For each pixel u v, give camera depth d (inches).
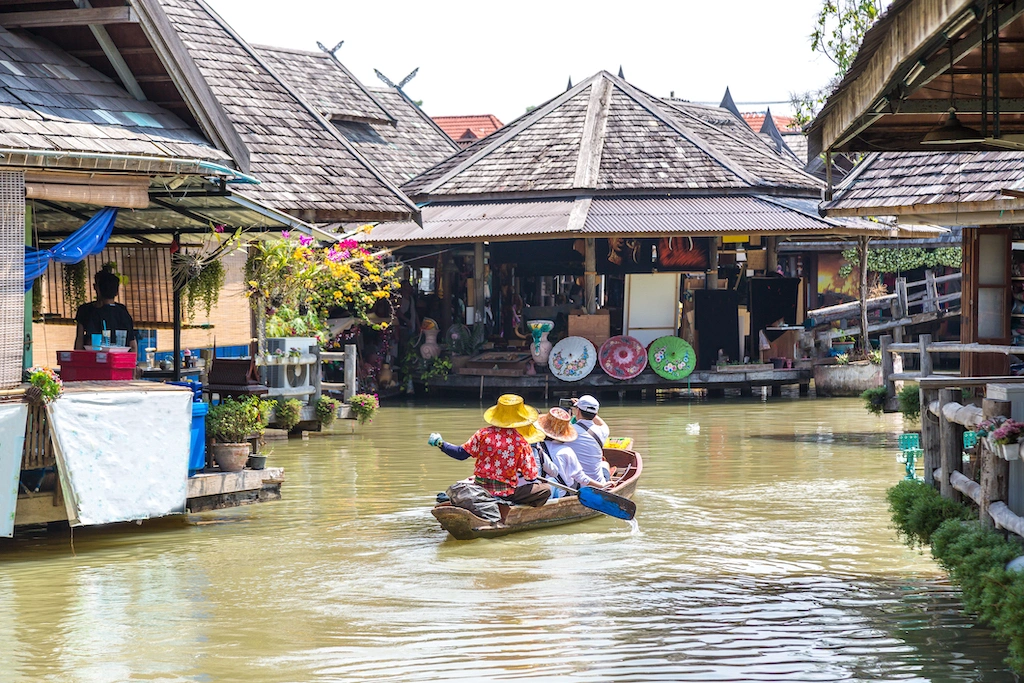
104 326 546.6
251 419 538.6
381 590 398.9
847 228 1042.7
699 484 610.2
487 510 476.1
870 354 1100.5
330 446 761.6
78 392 445.7
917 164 693.9
